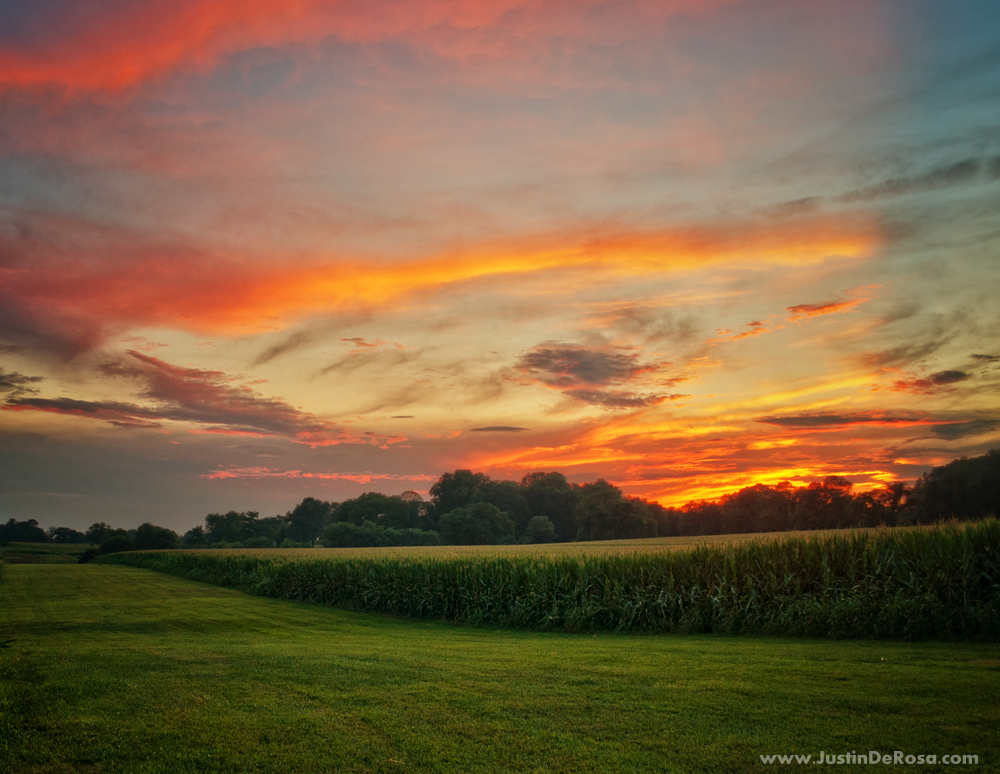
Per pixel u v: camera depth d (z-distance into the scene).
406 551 47.78
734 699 8.52
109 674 10.64
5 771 6.37
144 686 9.70
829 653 12.20
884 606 14.50
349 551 52.91
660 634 17.73
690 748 6.74
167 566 56.38
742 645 14.09
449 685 9.68
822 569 16.56
